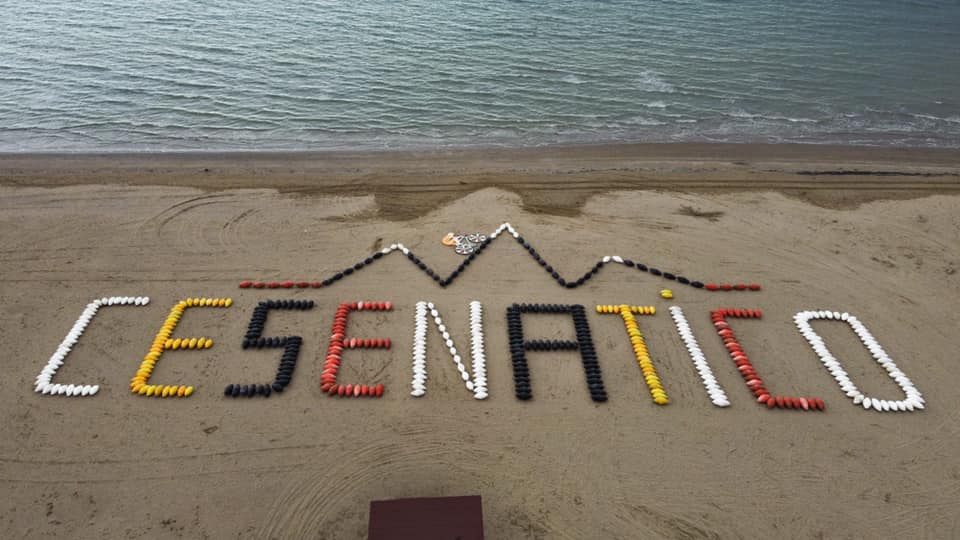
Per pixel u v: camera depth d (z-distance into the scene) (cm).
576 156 4191
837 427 2286
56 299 2731
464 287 2889
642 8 7000
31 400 2269
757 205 3591
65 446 2112
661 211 3512
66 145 4091
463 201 3562
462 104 4828
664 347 2608
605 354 2564
